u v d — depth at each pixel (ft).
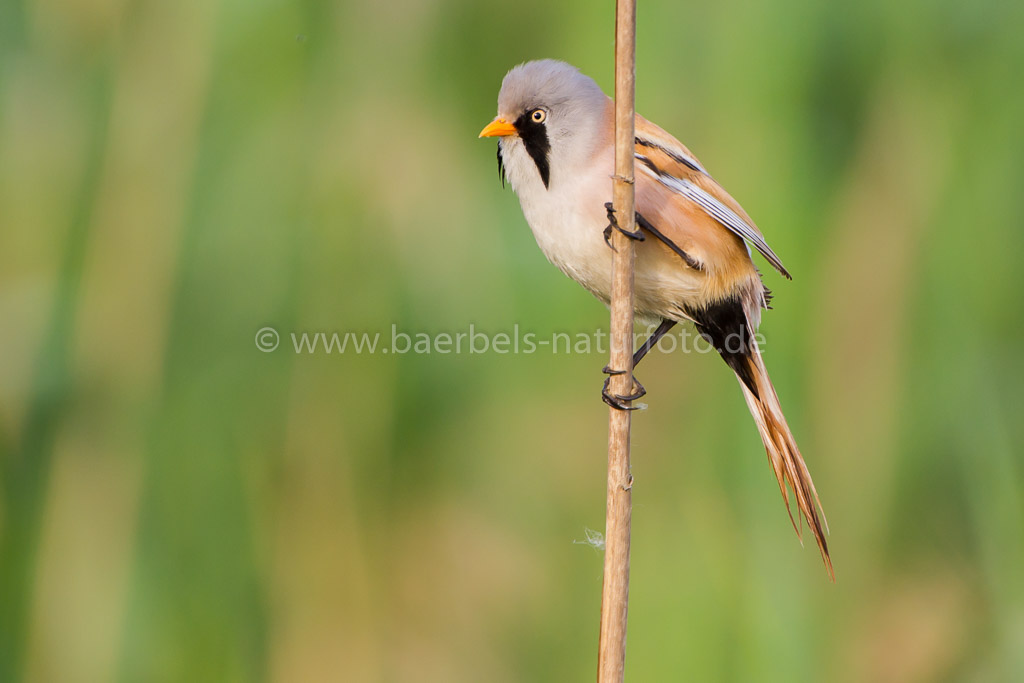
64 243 32.37
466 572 33.09
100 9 32.96
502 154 26.12
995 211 33.83
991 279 33.47
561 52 34.86
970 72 34.55
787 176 32.65
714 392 32.30
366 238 34.32
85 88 32.96
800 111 33.40
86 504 31.32
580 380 34.58
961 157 33.94
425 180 34.63
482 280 34.40
